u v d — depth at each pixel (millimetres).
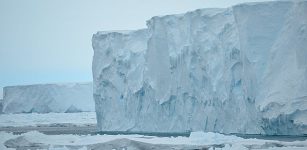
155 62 91625
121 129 97938
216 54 83250
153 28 92500
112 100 100812
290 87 71000
